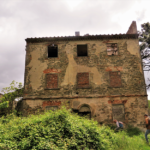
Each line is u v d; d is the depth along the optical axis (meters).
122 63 15.83
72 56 16.08
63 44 16.41
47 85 15.44
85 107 14.95
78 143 6.84
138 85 15.29
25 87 15.35
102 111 14.69
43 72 15.73
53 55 19.89
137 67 15.73
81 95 15.07
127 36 16.36
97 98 14.98
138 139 9.48
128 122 14.40
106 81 15.41
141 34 23.36
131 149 7.57
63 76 15.60
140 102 14.86
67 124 7.56
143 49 22.47
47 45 16.44
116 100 14.91
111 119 14.49
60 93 15.17
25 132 7.00
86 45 17.00
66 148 6.26
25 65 15.92
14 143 6.38
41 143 6.21
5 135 6.88
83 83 15.43
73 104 14.88
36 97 15.06
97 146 7.04
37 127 7.19
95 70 15.68
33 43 16.52
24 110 14.80
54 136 6.90
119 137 8.73
